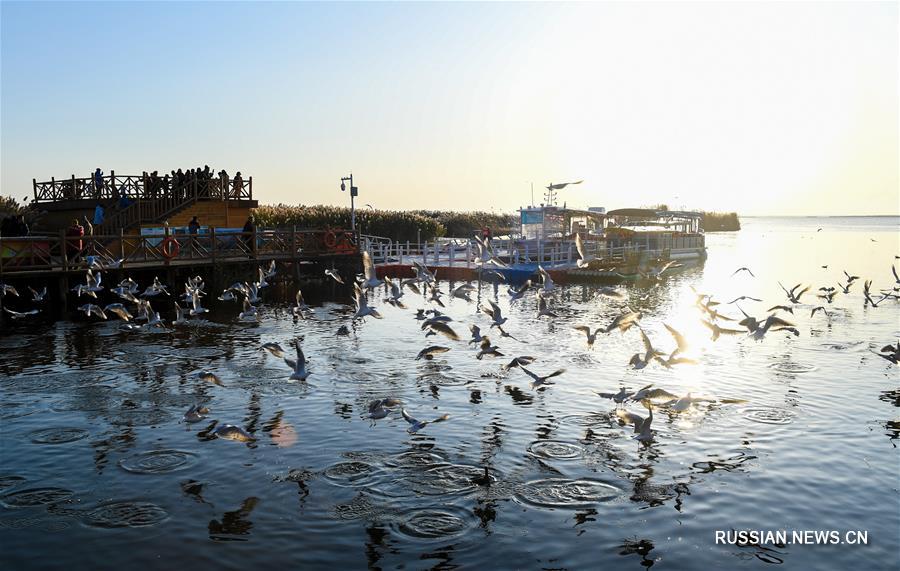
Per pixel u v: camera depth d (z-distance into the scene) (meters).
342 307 36.34
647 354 16.30
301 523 12.00
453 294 21.84
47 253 33.25
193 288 28.22
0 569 10.57
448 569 10.67
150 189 42.44
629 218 70.94
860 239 127.44
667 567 10.77
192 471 14.05
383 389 19.69
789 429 16.52
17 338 26.73
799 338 27.05
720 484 13.56
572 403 18.47
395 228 76.56
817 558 11.02
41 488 13.26
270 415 17.42
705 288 45.78
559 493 13.15
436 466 14.30
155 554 11.01
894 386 20.12
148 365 22.41
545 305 22.00
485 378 20.91
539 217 61.00
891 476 13.93
